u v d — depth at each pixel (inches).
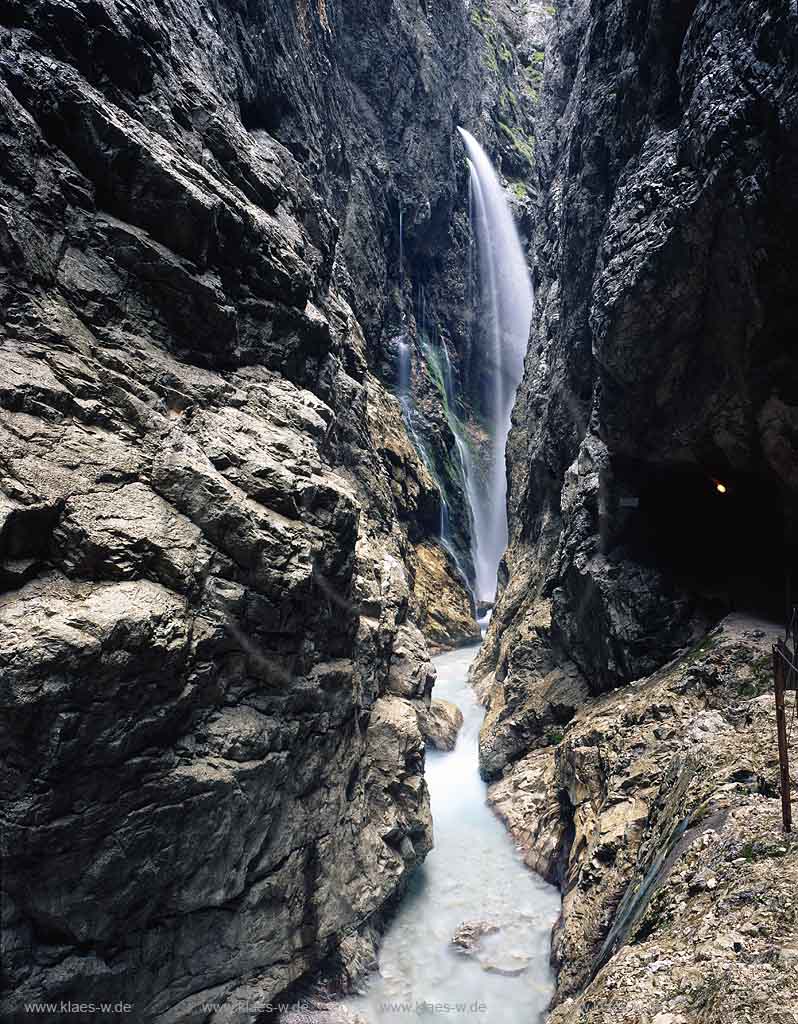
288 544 320.2
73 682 227.5
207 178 370.9
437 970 394.0
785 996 169.5
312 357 495.2
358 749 411.8
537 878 477.7
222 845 283.0
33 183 287.4
